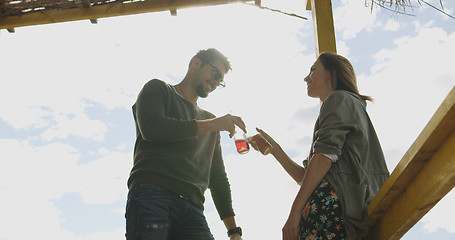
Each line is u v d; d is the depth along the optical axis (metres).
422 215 1.41
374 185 1.76
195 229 2.15
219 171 2.57
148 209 1.98
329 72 2.06
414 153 1.29
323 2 3.23
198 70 2.47
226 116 2.24
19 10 3.22
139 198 2.01
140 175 2.07
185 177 2.14
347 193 1.67
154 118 2.13
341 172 1.71
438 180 1.26
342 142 1.72
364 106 1.93
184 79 2.51
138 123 2.20
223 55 2.52
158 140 2.12
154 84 2.31
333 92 1.87
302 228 1.72
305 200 1.68
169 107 2.30
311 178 1.69
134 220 1.98
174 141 2.18
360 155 1.76
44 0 3.21
